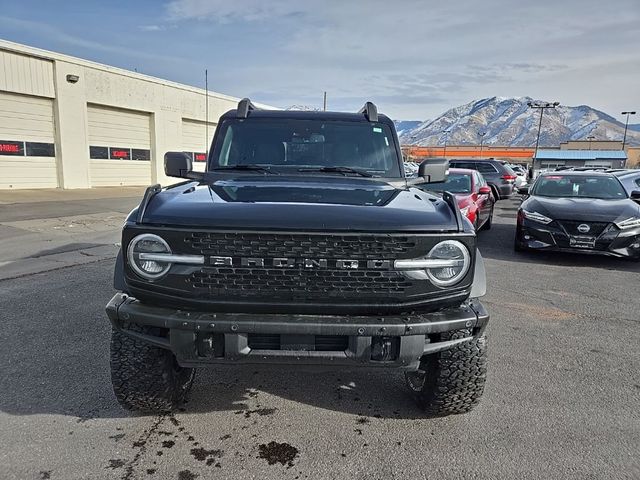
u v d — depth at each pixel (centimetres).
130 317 246
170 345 246
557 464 262
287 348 242
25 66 1767
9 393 329
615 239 760
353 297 241
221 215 244
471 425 301
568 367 389
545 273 732
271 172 387
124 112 2238
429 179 409
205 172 389
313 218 244
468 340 266
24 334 434
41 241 890
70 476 246
